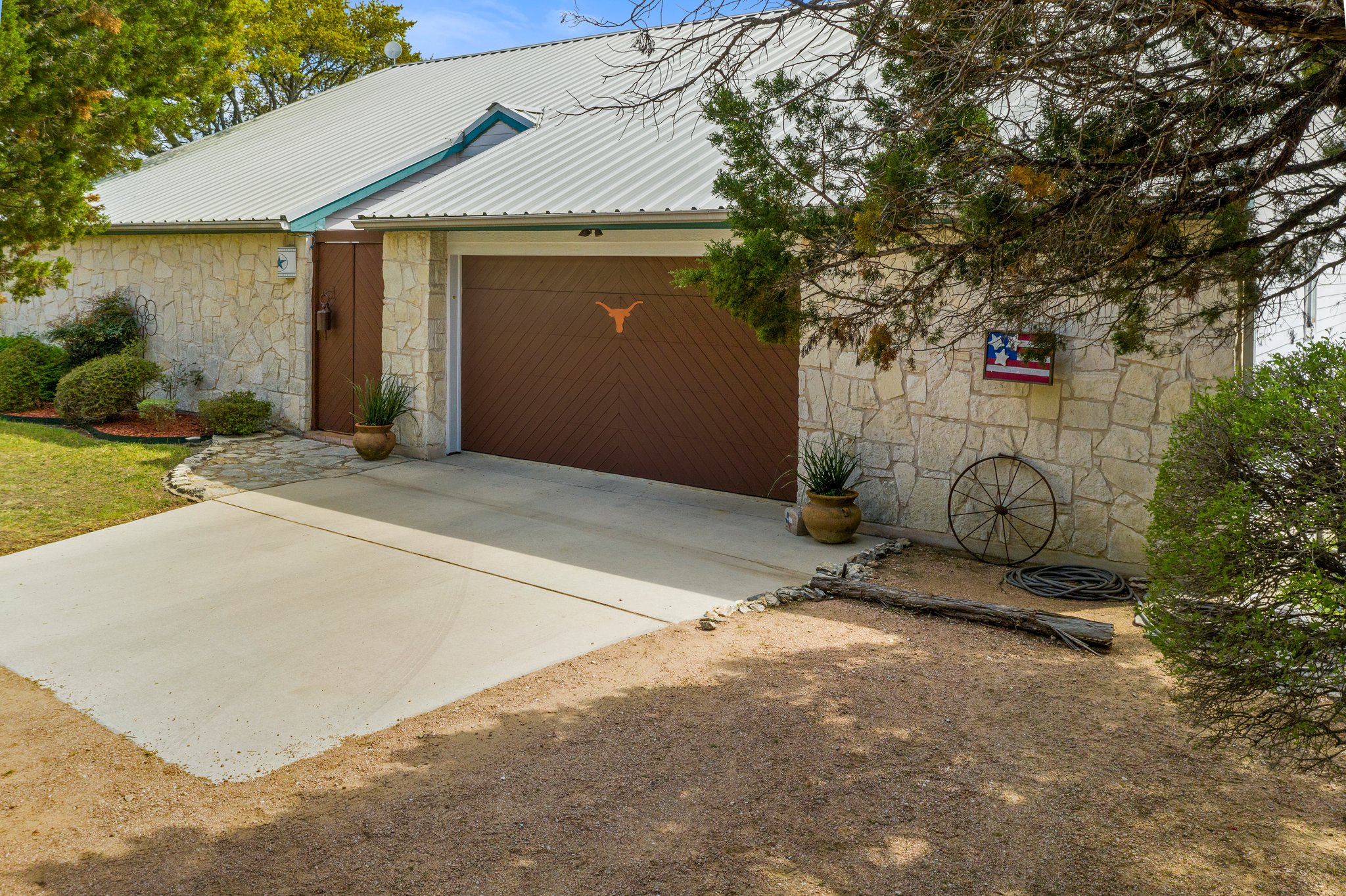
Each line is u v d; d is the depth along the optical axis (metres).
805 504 9.03
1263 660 3.72
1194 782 4.43
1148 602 4.20
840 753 4.78
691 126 11.57
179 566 8.02
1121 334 5.17
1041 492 7.82
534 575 7.75
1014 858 3.87
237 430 13.34
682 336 10.48
